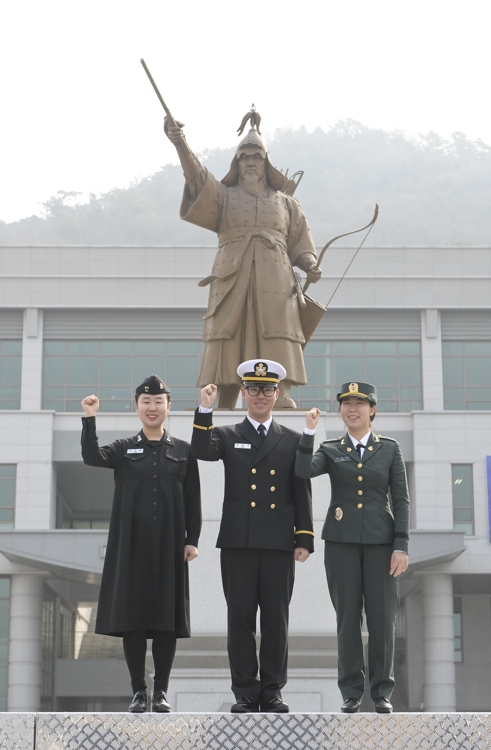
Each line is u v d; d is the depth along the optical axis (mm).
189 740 6359
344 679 7621
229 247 12969
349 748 6395
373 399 8062
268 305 12734
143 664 7527
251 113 13297
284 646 7578
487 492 36625
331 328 39562
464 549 32750
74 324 39375
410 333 39500
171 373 39219
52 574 34156
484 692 39688
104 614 7582
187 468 7887
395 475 7883
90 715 6352
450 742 6430
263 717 6422
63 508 42125
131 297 38969
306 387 39250
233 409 12812
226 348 12719
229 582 7672
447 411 37312
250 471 7820
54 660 38531
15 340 39281
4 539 32062
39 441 36562
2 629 34906
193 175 12633
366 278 39188
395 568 7586
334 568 7758
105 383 39031
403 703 38438
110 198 124062
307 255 13352
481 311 39688
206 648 11945
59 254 39000
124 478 7738
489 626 40281
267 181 13344
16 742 6289
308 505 7832
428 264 39312
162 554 7547
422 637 38469
